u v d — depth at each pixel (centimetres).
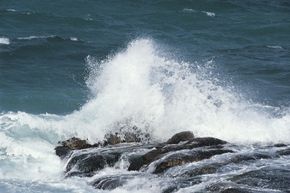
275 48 11281
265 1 15738
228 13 14250
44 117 6272
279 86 8181
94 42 10606
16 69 8412
